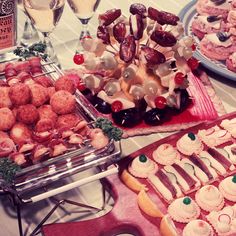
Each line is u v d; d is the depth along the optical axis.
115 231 1.03
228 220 1.03
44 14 1.28
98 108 1.24
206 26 1.49
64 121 1.07
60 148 1.00
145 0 1.69
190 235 1.00
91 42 1.19
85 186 1.12
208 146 1.17
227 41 1.41
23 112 1.04
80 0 1.34
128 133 1.21
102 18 1.18
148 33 1.21
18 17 1.58
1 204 1.07
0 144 0.98
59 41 1.50
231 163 1.13
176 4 1.68
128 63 1.18
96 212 1.08
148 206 1.04
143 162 1.11
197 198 1.07
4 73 1.20
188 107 1.27
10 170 0.94
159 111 1.22
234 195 1.08
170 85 1.20
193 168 1.11
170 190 1.07
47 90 1.11
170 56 1.22
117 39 1.17
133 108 1.21
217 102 1.30
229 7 1.53
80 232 1.00
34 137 1.01
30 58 1.21
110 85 1.19
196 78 1.35
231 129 1.20
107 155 1.02
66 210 1.07
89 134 1.02
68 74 1.29
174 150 1.15
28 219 1.05
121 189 1.08
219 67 1.38
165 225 1.01
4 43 1.30
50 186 1.10
